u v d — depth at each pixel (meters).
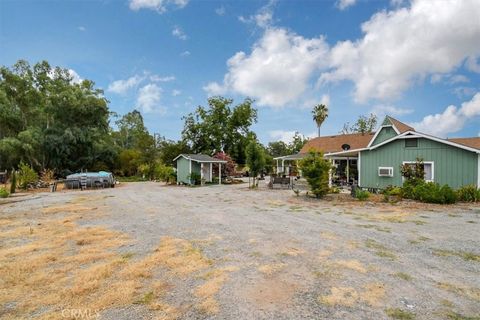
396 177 14.54
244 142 37.66
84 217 9.11
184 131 37.81
